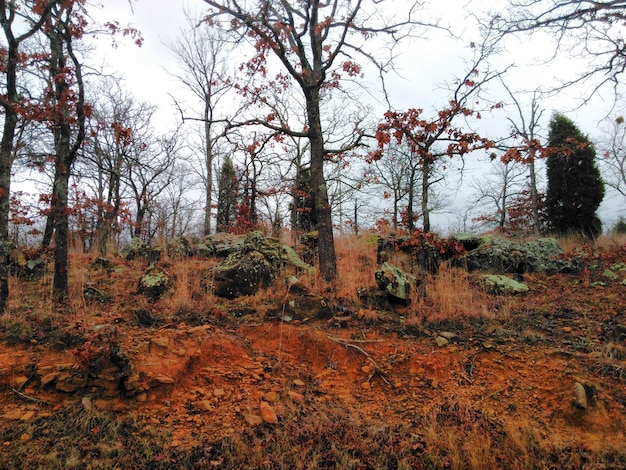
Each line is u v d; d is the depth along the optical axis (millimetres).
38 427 3855
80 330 5066
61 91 6797
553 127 18141
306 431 4145
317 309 6297
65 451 3639
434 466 3775
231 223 16156
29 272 7738
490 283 8031
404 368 5168
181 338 5219
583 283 8219
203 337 5309
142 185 18922
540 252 9734
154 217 25062
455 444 3916
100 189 18594
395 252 9773
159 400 4332
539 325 6184
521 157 6414
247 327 5945
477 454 3812
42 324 5285
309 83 8203
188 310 6371
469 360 5156
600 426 4086
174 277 7695
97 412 4055
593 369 4809
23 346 4734
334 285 7398
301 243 11383
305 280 7453
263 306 6504
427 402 4629
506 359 5109
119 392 4262
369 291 6945
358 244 11789
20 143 9500
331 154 9703
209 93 16953
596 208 17875
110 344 4520
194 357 4938
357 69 8312
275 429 4152
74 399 4195
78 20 7070
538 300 7438
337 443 4000
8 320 5176
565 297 7488
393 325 6074
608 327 5988
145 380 4383
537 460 3773
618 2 6059
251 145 9484
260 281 7402
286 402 4566
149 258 9961
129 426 3994
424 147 6656
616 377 4684
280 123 9672
